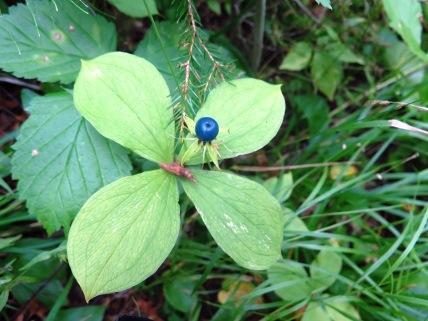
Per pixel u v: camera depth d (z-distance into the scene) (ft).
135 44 0.97
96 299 0.81
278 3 0.99
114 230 0.53
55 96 0.69
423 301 0.73
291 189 0.86
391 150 1.03
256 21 0.90
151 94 0.59
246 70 0.98
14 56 0.70
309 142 1.01
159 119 0.59
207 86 0.64
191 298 0.80
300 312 0.82
